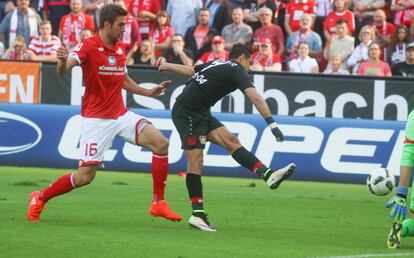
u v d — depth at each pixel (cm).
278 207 3559
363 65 5591
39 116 5044
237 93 5053
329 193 4344
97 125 2755
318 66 5909
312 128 4894
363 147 4875
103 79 2738
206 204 3575
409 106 5019
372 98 5025
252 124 4897
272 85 5044
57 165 5031
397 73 5650
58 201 3447
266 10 5969
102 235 2536
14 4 6694
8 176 4544
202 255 2247
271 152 4894
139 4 6206
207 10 5941
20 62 5194
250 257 2244
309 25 5953
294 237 2678
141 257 2189
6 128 5056
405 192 2455
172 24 6234
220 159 4950
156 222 2923
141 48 5825
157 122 4953
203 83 2736
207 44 5900
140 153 4966
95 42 2731
